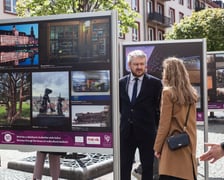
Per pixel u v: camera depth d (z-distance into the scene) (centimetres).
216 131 1482
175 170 490
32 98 538
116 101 501
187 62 713
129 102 589
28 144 543
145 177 583
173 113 502
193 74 707
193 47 714
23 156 995
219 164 886
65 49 521
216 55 1553
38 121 536
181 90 500
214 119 1939
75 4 1044
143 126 581
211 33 2484
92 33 508
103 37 504
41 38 530
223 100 1562
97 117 510
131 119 586
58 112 527
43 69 531
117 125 502
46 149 533
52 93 528
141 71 588
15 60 543
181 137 491
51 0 1062
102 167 812
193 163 498
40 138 536
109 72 504
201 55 709
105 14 502
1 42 548
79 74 515
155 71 741
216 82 1562
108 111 505
